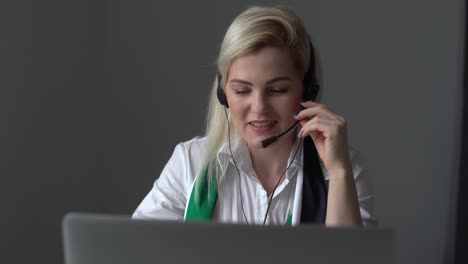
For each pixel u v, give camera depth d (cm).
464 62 219
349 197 135
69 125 246
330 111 141
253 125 141
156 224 84
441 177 234
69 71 245
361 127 243
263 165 158
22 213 231
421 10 233
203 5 254
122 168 263
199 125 258
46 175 239
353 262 85
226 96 145
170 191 163
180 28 257
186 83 258
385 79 239
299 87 142
